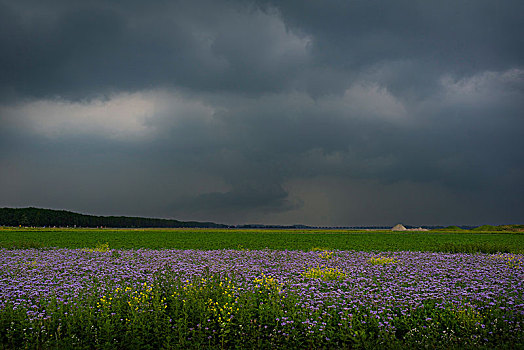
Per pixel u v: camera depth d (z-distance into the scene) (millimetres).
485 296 12953
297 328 11000
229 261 23141
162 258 24266
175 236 59312
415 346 10156
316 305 12422
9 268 19094
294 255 27234
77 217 195625
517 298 12961
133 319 10977
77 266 20344
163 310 11547
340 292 13719
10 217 169875
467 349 9727
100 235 60188
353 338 10211
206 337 10703
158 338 10445
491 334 10562
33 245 33438
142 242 43562
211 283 14023
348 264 21969
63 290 14375
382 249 34875
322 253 28844
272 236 62125
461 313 11422
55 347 9766
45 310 11773
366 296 13188
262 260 23359
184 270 17984
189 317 11469
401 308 12227
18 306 11898
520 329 10695
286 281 15555
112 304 12227
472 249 32469
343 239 53000
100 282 15750
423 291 14336
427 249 35062
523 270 19641
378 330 10914
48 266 20188
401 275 17969
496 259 25281
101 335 10461
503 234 75750
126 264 20891
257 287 14219
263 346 10250
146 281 15859
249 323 11070
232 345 10516
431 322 11305
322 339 10383
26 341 10117
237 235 65875
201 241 46094
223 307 11703
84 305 12102
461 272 18500
